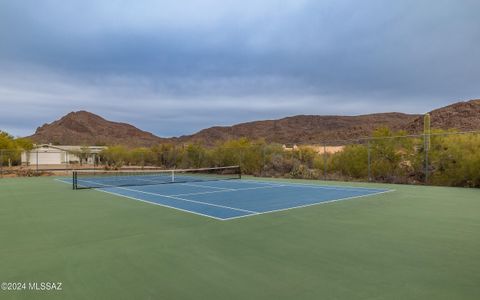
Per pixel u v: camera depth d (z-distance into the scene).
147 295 3.59
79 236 6.21
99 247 5.45
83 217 8.15
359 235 6.05
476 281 3.87
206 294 3.60
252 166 24.36
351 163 19.19
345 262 4.56
